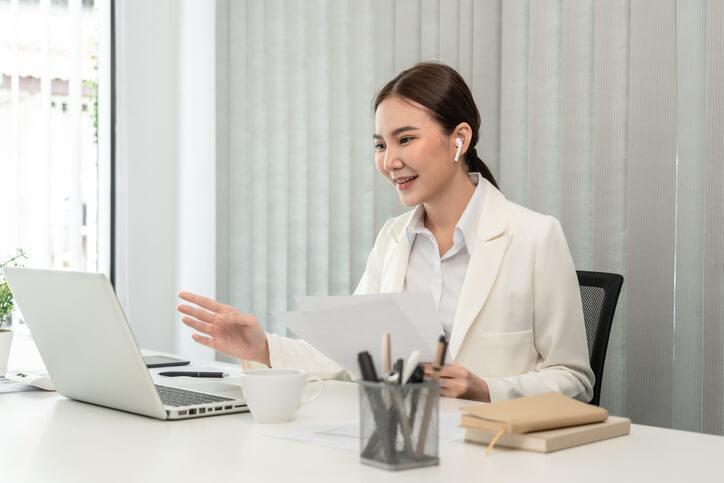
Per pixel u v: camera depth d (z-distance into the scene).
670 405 2.47
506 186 2.83
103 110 3.86
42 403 1.48
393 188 3.13
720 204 2.37
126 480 0.98
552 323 1.81
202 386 1.58
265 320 3.63
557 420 1.15
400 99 1.83
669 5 2.46
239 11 3.65
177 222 4.01
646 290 2.50
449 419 1.29
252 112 3.64
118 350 1.29
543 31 2.74
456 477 0.98
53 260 3.71
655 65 2.48
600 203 2.62
